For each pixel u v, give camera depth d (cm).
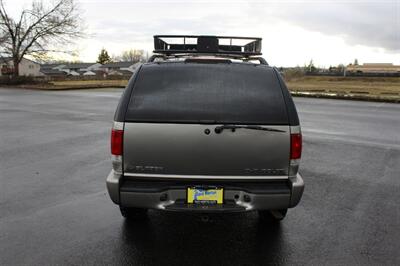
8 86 3497
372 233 358
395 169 605
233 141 290
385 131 994
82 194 466
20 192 471
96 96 2245
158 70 307
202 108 291
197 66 310
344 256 312
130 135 292
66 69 11144
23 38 3725
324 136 913
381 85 3925
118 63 10800
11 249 319
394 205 437
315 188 499
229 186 296
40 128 1008
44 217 390
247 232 356
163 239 340
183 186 296
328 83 4475
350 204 438
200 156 292
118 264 296
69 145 778
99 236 345
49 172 568
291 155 295
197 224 373
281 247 327
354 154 714
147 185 298
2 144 786
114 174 302
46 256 307
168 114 290
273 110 293
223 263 298
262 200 293
